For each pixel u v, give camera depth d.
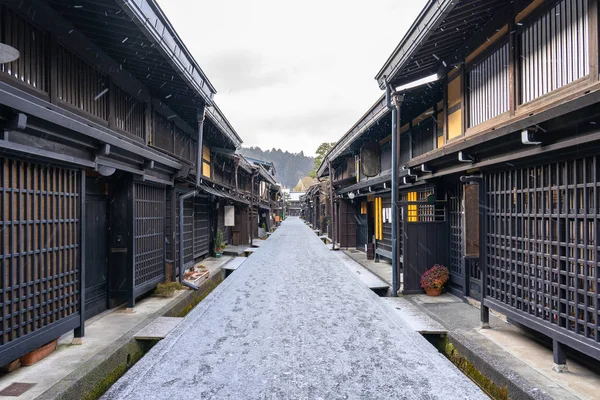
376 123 11.51
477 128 7.05
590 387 4.00
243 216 22.31
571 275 4.25
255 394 4.03
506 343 5.41
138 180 7.64
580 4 4.59
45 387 4.03
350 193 17.02
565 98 4.62
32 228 4.60
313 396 3.98
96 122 6.34
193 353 5.20
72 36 5.58
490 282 6.03
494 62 6.55
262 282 10.60
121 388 4.17
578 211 4.14
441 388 4.16
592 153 3.89
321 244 22.55
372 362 4.89
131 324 6.50
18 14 4.57
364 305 7.90
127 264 7.39
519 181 5.29
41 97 4.94
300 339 5.79
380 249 14.32
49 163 4.81
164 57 6.35
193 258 12.12
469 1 5.74
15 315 4.27
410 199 11.41
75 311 5.47
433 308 7.50
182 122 11.59
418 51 7.39
